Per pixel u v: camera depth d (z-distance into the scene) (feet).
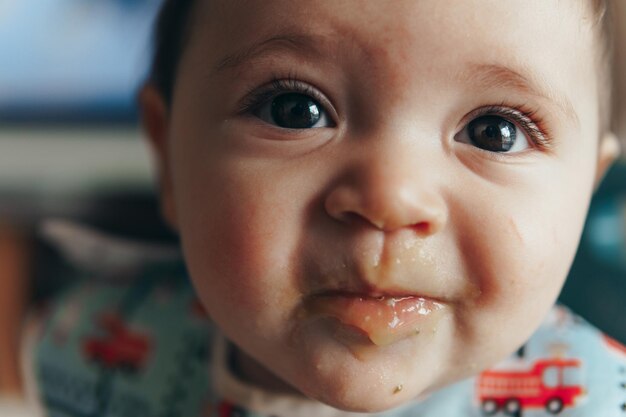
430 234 0.65
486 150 0.68
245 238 0.67
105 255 1.11
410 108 0.65
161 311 1.02
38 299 1.78
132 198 1.93
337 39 0.65
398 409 0.80
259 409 0.81
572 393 0.78
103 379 1.01
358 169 0.64
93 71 2.10
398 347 0.67
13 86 2.11
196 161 0.72
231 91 0.70
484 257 0.66
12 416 1.57
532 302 0.69
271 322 0.68
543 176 0.69
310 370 0.67
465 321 0.68
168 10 0.89
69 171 2.01
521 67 0.66
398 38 0.63
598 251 1.15
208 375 0.93
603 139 0.83
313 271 0.66
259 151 0.68
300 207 0.66
